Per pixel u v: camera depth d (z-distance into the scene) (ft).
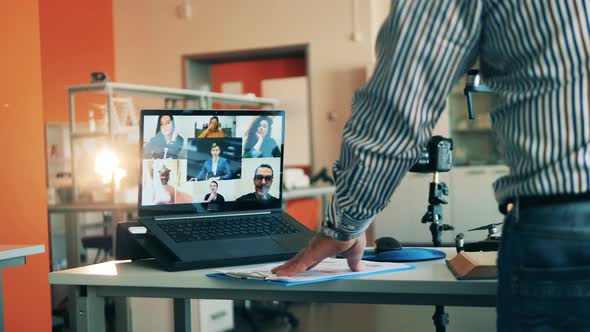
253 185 5.81
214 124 5.68
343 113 25.09
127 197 15.43
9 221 11.32
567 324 2.96
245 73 27.86
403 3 3.21
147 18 27.25
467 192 24.17
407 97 3.21
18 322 11.35
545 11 2.99
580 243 2.91
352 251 4.20
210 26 26.63
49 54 23.35
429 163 5.67
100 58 26.27
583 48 2.93
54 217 20.53
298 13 25.55
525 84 3.09
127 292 4.75
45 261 11.88
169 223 5.31
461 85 25.39
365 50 24.85
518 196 3.05
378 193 3.48
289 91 27.25
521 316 3.03
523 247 3.00
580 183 2.88
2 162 11.22
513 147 3.10
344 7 25.03
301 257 4.14
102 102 25.40
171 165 5.53
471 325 12.82
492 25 3.16
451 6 3.16
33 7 11.87
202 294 4.57
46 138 21.57
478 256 4.22
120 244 5.27
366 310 14.94
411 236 24.27
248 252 5.05
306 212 16.67
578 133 2.91
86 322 4.84
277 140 5.91
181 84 27.04
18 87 11.54
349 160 3.49
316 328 13.52
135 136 15.33
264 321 14.23
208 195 5.65
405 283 4.04
